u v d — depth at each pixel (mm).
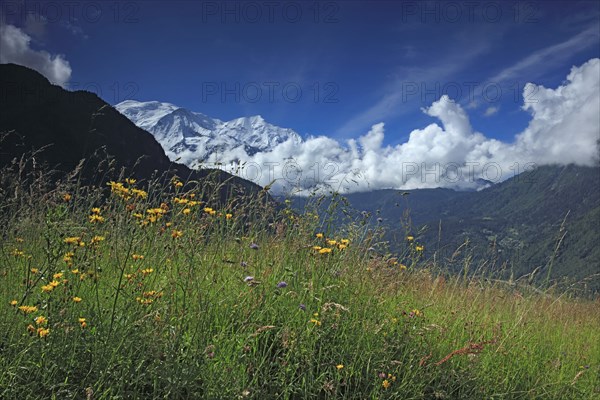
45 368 3160
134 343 3479
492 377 5156
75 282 3730
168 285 4094
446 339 5289
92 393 3012
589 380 6223
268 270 4730
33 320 3395
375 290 5039
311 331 4199
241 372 3697
